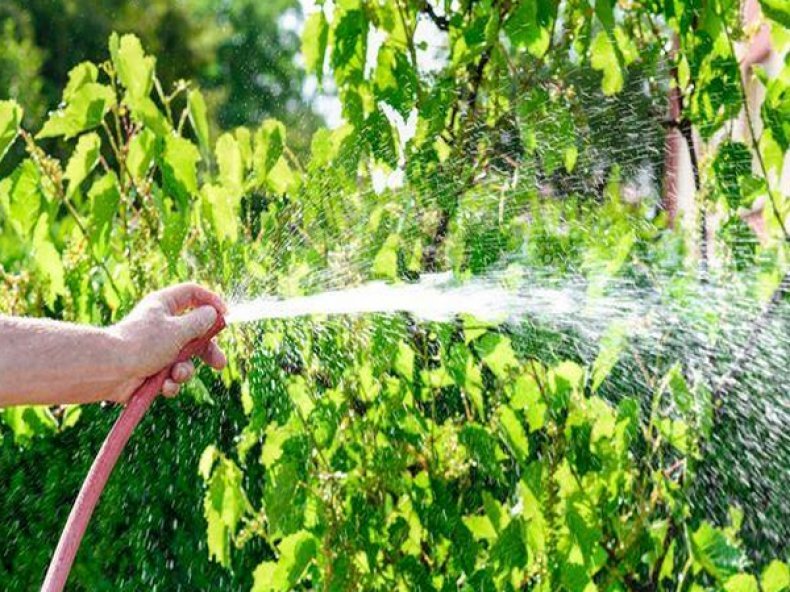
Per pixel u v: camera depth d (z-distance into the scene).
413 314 2.51
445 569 2.52
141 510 3.63
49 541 3.73
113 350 1.92
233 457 3.41
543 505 2.24
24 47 13.32
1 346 1.85
